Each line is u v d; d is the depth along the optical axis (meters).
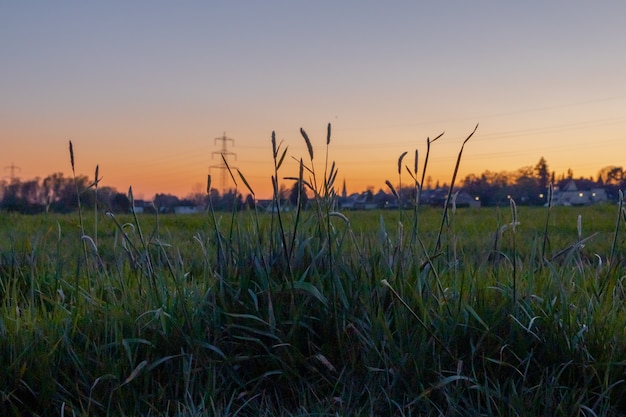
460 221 11.27
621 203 3.52
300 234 3.63
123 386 2.87
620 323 3.15
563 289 3.38
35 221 10.47
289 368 3.03
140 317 3.17
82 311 3.35
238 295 3.30
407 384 2.86
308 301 3.28
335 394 2.97
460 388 2.86
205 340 3.16
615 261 3.90
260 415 2.80
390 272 3.29
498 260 4.00
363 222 8.57
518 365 3.01
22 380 2.86
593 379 2.94
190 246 6.11
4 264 4.73
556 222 11.60
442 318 3.09
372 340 2.99
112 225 8.96
